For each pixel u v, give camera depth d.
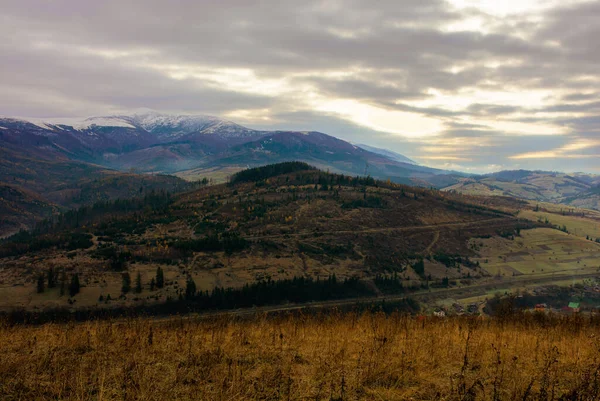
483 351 12.34
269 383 9.48
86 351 12.23
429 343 13.13
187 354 11.60
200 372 10.09
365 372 10.10
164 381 9.58
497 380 9.88
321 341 13.39
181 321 16.22
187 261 141.38
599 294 126.44
